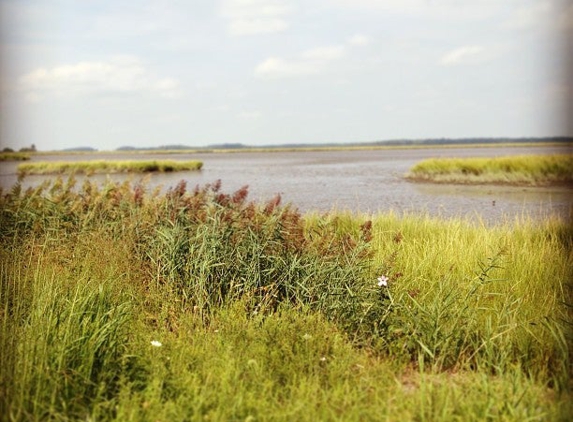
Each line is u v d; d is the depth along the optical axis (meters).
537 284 7.04
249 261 6.77
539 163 33.78
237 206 8.57
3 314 5.67
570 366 4.71
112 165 57.97
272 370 4.67
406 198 25.61
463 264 7.82
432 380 4.51
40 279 6.25
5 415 3.83
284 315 5.76
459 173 37.16
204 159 117.06
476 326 5.62
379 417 3.93
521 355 5.04
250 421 3.89
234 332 5.46
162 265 7.07
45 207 10.04
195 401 4.06
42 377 4.19
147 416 3.91
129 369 4.68
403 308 5.86
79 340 4.66
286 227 7.30
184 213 8.41
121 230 8.69
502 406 4.05
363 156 121.38
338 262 6.34
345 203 23.62
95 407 3.96
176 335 5.63
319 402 4.16
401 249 8.57
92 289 5.96
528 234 9.96
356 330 5.74
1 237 9.24
